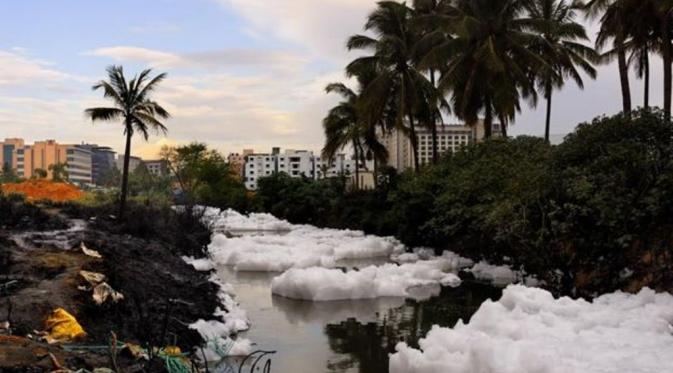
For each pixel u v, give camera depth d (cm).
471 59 2762
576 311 1108
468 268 2230
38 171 8812
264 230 4638
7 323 862
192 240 2534
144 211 2897
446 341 976
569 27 3106
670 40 2464
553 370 784
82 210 3159
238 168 12531
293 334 1221
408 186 2820
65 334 891
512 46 2716
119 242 1948
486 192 2191
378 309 1483
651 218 1355
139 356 807
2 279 1150
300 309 1480
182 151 6259
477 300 1600
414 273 1941
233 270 2208
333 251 2675
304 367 991
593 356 854
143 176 6594
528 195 1540
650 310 1116
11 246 1608
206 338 1069
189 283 1527
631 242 1376
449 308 1495
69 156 12525
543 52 2970
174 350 869
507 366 815
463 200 2298
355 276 1669
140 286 1265
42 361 703
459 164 2678
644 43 2678
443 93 2834
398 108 3338
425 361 899
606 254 1429
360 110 3503
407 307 1508
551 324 1034
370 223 3672
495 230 1912
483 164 2323
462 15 2741
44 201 3866
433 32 2984
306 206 5234
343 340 1170
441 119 3566
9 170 8506
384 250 2784
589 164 1506
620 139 1497
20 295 1036
